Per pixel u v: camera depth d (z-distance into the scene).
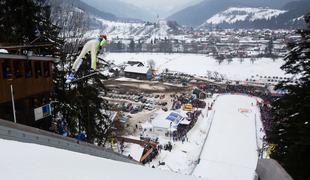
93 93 20.45
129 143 32.50
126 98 67.56
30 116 13.75
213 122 53.53
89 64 15.92
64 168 3.93
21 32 18.78
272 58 145.62
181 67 134.25
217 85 93.00
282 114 12.98
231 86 91.56
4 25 18.58
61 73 20.28
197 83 93.81
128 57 158.12
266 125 51.19
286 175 3.75
